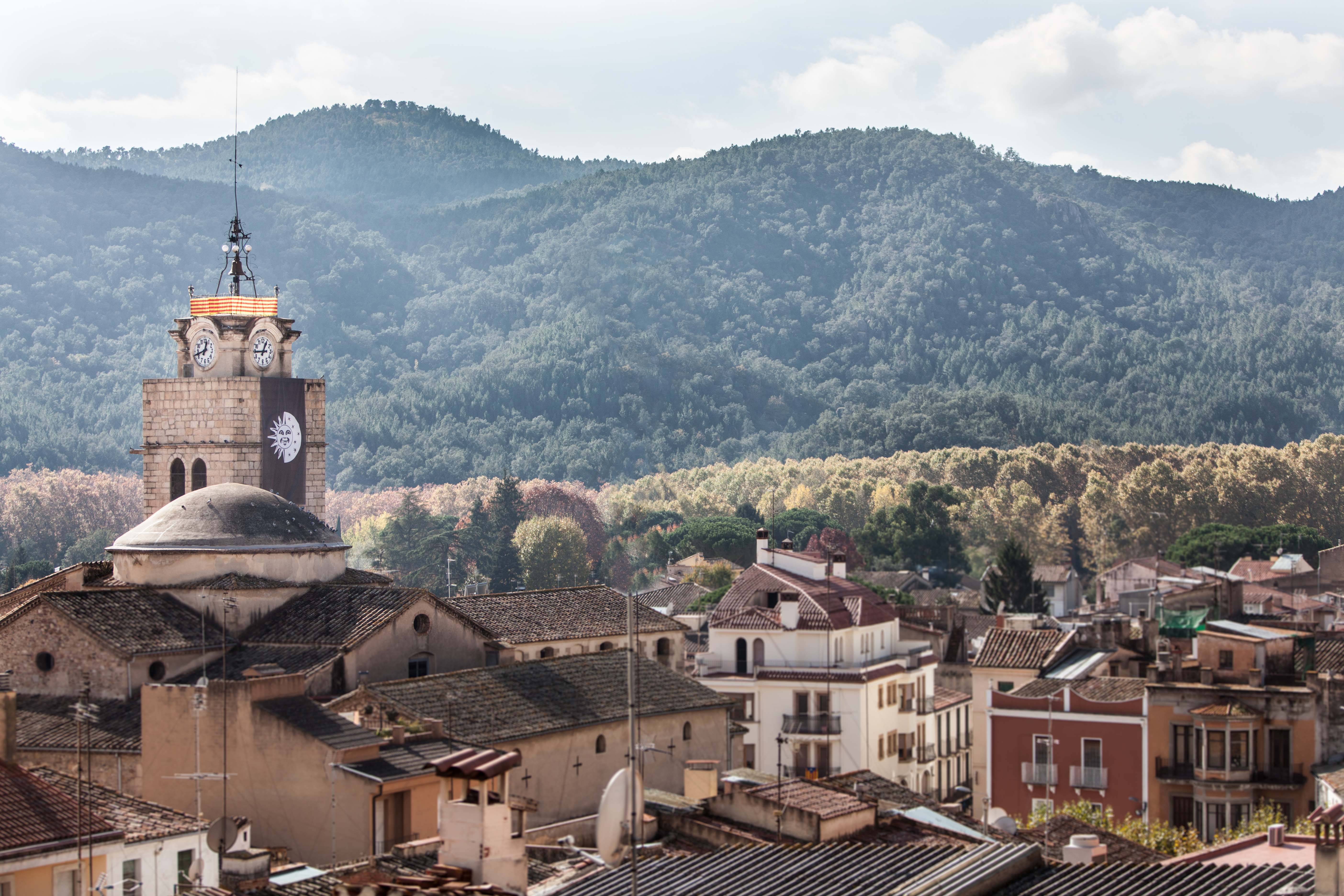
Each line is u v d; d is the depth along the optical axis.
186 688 67.88
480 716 75.62
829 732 121.88
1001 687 114.06
